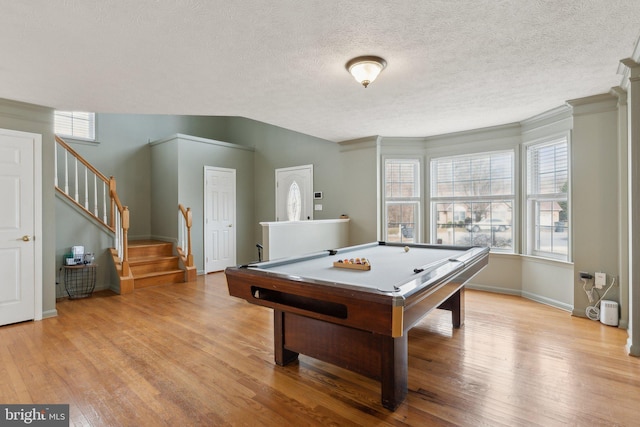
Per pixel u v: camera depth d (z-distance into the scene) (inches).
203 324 134.4
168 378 90.7
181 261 222.1
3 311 131.0
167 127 270.1
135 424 71.2
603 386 85.9
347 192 219.6
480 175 189.6
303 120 166.9
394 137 206.7
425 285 70.8
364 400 80.6
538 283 165.5
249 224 279.4
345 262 100.0
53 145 144.5
